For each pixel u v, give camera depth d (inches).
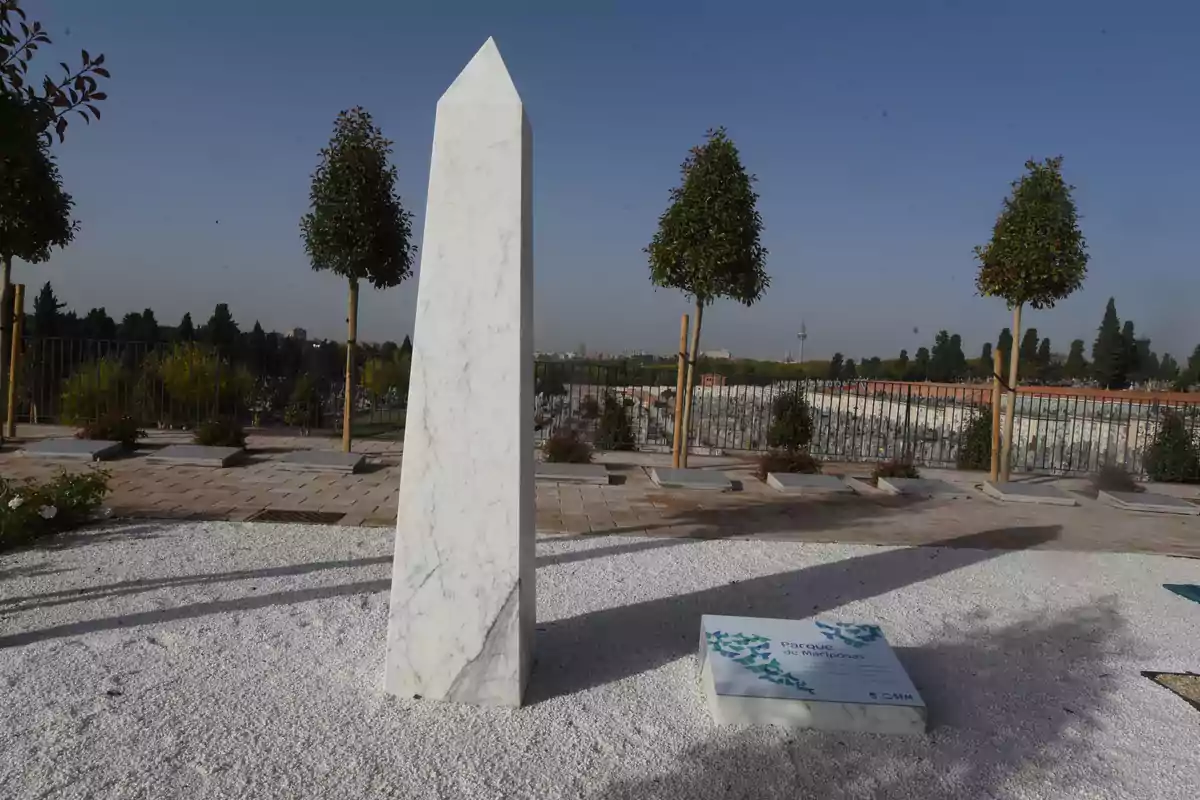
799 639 166.1
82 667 155.2
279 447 478.6
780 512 352.8
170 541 253.3
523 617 149.3
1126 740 146.6
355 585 213.2
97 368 531.8
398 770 124.0
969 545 301.6
